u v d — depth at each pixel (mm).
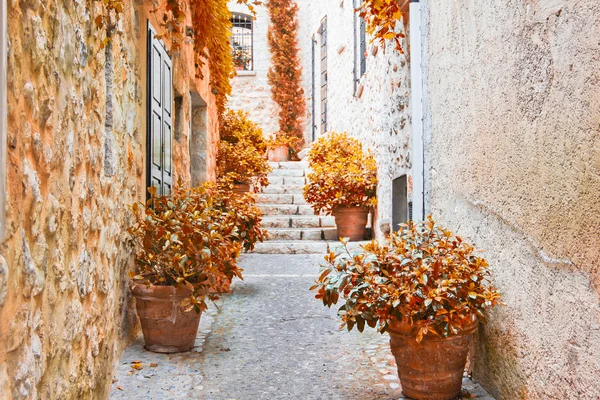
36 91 1846
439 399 2977
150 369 3498
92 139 2713
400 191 6641
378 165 8094
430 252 3012
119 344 3602
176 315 3768
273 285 6043
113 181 3295
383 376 3443
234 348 3980
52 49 2027
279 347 4020
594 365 2000
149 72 4410
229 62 8875
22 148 1708
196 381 3346
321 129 13758
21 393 1679
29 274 1752
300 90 14734
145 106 4367
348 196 8625
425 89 4148
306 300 5383
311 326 4543
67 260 2236
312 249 8312
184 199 4547
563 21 2174
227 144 10773
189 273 3725
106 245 3086
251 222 5770
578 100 2080
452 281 2816
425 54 4145
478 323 3223
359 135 9719
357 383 3334
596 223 1978
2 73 1425
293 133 14609
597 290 1981
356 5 9727
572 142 2133
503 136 2777
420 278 2811
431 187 4016
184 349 3873
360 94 9539
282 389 3248
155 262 3895
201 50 7281
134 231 3771
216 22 7352
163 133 5039
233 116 11891
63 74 2180
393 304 2777
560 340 2260
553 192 2295
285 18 14703
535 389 2492
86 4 2580
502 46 2754
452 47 3514
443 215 3756
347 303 2936
